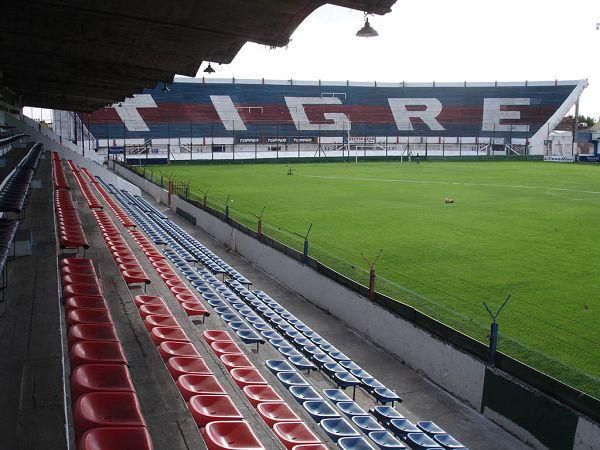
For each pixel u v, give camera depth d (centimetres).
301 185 5525
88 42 1573
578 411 1075
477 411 1298
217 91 9950
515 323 1788
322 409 1051
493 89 10688
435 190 5209
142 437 607
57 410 667
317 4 987
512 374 1228
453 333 1400
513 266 2484
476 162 8781
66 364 927
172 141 9444
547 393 1143
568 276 2328
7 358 809
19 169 2195
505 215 3831
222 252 2831
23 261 1340
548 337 1677
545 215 3834
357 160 8681
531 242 2980
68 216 1888
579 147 10431
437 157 9056
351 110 10531
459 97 10731
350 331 1792
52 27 1416
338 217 3731
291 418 932
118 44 1571
